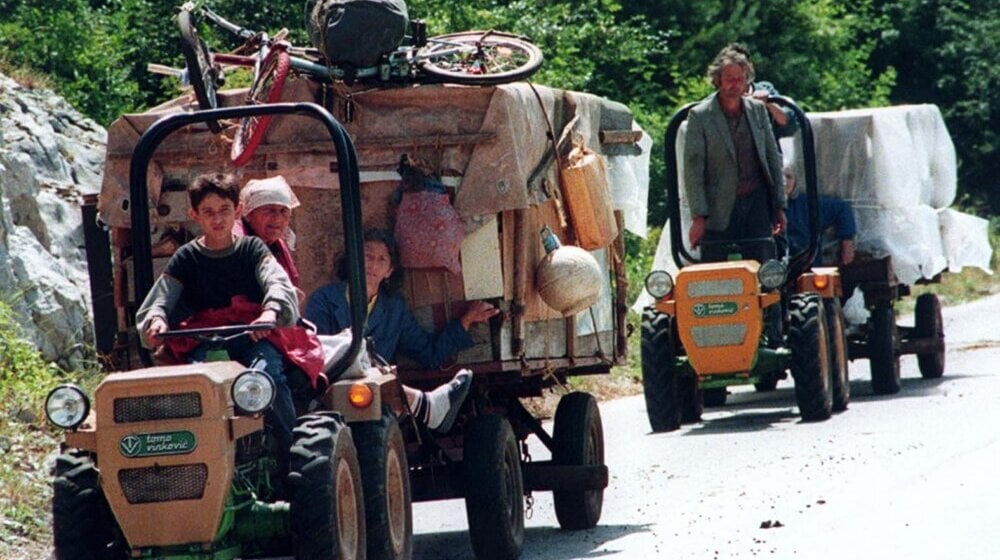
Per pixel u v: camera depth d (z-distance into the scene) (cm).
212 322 1489
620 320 2198
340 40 1848
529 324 1906
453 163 1844
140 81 4478
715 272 2858
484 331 1839
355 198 1521
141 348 1540
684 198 3378
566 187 1995
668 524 1994
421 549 1981
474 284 1828
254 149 1838
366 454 1524
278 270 1488
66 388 1357
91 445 1352
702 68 6450
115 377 1357
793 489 2155
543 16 5316
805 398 2900
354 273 1521
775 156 2902
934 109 3647
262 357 1461
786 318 3006
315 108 1527
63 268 2961
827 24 6981
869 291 3347
